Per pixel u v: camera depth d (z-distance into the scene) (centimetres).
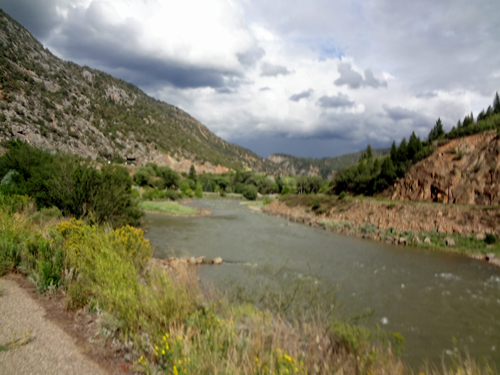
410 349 665
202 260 1335
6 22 14788
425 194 3238
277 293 739
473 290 1152
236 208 5122
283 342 412
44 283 509
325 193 5541
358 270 1358
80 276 521
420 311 908
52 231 745
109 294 422
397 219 2609
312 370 339
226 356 336
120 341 366
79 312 440
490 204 2598
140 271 695
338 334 443
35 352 311
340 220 3095
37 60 14712
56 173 1480
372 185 4144
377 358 383
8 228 721
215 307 512
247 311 542
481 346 701
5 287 502
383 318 834
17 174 1828
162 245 1694
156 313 396
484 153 2933
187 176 12094
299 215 3759
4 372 267
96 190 1509
